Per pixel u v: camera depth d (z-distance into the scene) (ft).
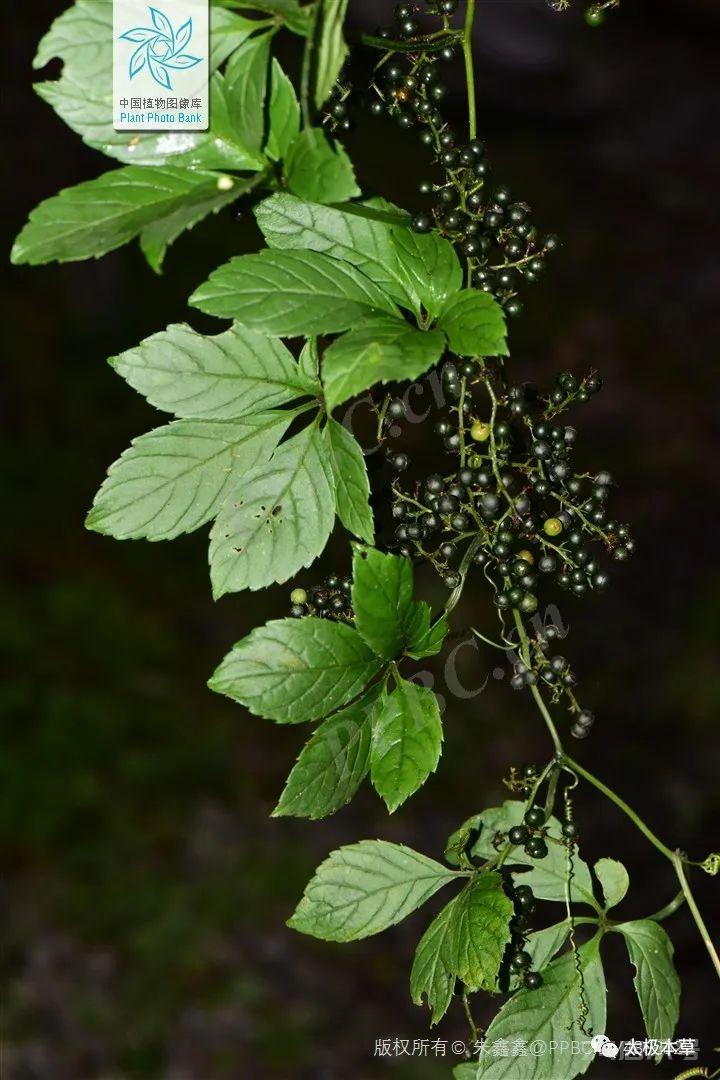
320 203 4.82
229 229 47.06
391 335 4.36
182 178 4.53
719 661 31.63
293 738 30.17
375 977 24.00
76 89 4.53
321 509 5.01
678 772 28.48
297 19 4.54
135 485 4.94
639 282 52.54
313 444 5.06
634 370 46.80
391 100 5.39
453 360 5.43
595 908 5.65
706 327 49.34
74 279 42.52
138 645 31.86
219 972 23.72
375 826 27.68
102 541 35.40
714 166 60.70
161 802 27.58
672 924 24.34
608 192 58.75
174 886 25.45
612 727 30.04
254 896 25.48
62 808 26.89
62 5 41.75
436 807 28.19
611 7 5.81
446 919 5.30
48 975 23.30
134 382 4.99
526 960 5.50
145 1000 23.00
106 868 25.76
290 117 4.61
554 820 5.77
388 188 50.11
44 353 40.78
